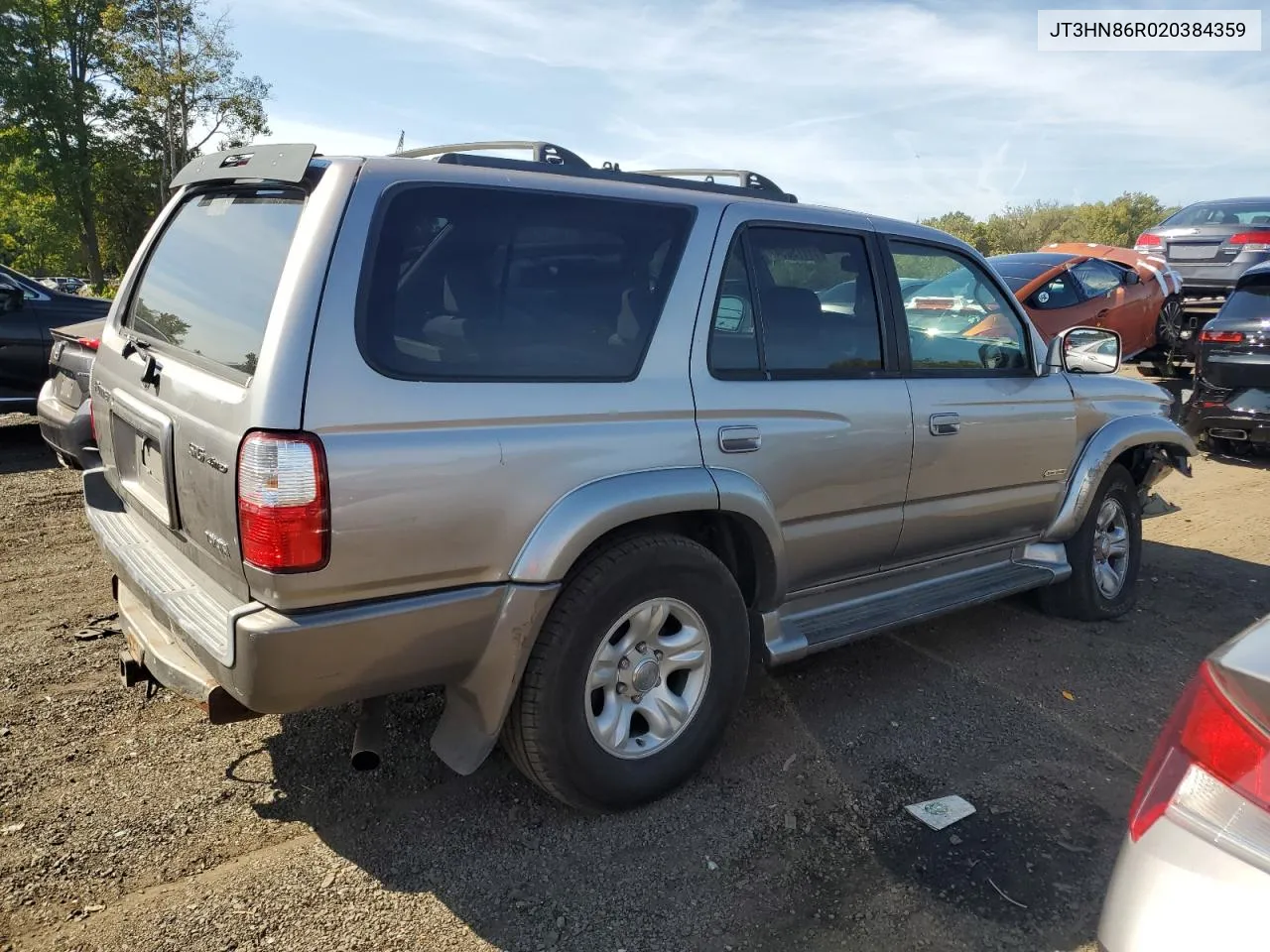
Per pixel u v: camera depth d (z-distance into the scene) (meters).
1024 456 4.25
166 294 3.15
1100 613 4.83
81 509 6.29
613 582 2.76
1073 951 2.43
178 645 2.72
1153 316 11.47
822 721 3.66
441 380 2.49
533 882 2.66
